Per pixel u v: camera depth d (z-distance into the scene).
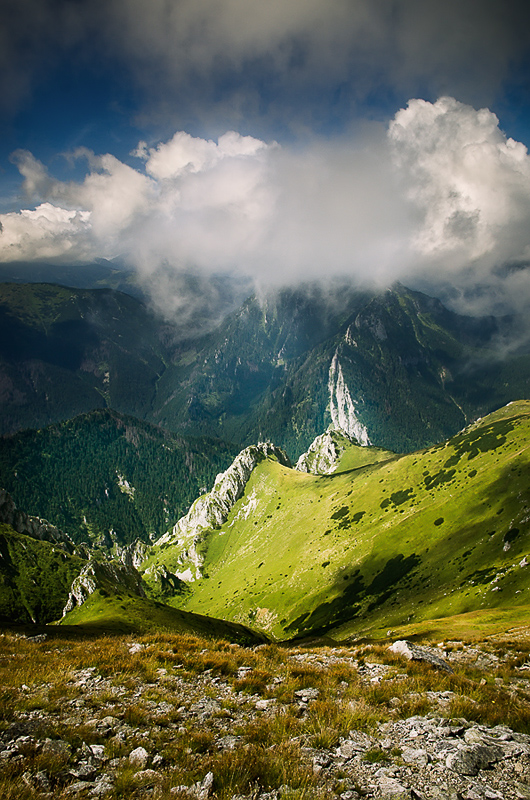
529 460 190.88
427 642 40.38
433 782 10.76
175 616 136.75
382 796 10.18
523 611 79.06
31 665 22.55
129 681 20.00
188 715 16.19
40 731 14.04
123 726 14.98
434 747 12.67
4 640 30.38
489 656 30.75
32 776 11.26
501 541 149.88
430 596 141.00
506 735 13.38
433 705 16.53
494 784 10.70
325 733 13.70
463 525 178.25
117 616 123.56
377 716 15.35
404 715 15.67
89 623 108.50
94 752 12.88
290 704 17.48
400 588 162.38
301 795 10.10
